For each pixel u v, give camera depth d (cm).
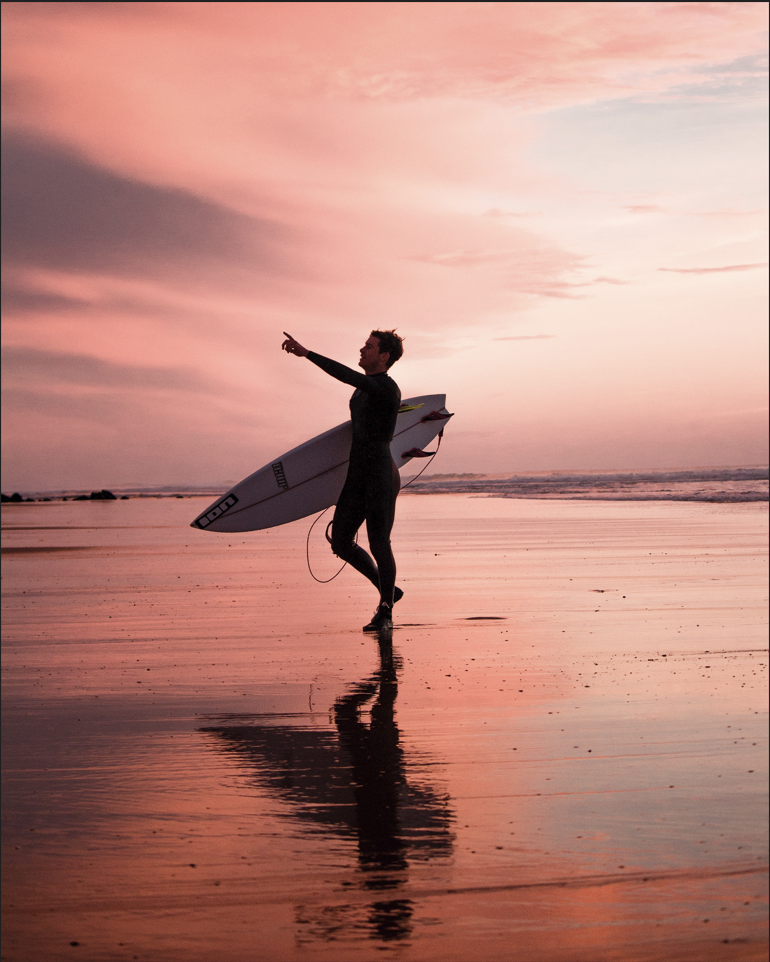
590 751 278
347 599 667
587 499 2611
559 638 486
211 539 1371
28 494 5684
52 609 621
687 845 206
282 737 300
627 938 165
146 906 178
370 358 564
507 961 157
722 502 2212
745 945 162
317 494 654
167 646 477
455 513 1992
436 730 304
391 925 170
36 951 161
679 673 392
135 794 244
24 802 238
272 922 172
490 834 213
